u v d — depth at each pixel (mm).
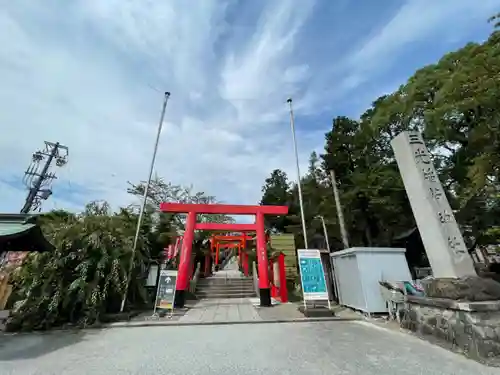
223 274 19297
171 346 4855
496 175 8820
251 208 10797
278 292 11531
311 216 19906
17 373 3627
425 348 4449
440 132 11133
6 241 5223
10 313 6512
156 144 10133
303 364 3828
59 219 7965
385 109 14898
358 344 4762
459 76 9047
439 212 5301
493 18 9094
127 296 8070
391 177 14820
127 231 9031
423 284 5367
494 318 4027
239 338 5367
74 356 4328
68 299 6566
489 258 16266
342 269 8719
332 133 20734
